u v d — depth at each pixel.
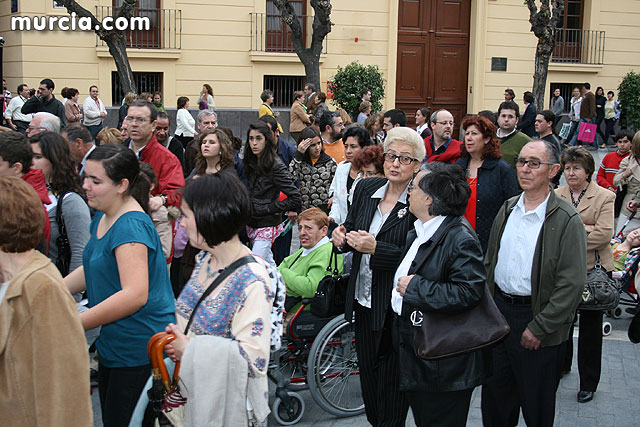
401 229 3.74
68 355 2.34
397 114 7.93
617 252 5.09
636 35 21.25
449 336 3.15
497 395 3.89
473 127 4.91
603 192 5.02
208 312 2.57
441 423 3.31
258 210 5.88
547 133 6.98
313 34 15.56
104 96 17.03
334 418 4.56
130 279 2.96
